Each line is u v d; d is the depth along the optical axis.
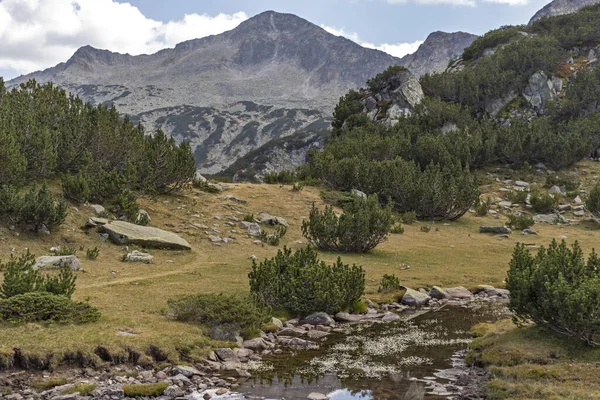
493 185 55.69
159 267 25.08
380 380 12.25
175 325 15.47
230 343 14.89
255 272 20.00
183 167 38.38
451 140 60.84
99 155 36.06
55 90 40.22
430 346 15.60
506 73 77.44
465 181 45.03
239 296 18.06
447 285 25.52
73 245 26.05
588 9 103.69
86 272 22.50
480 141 60.38
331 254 31.12
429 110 71.06
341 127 77.88
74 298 17.98
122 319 15.55
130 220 30.97
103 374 12.00
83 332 13.70
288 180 53.56
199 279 22.77
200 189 42.88
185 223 33.59
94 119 37.59
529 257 15.98
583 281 13.65
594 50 84.50
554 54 81.00
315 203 43.69
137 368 12.52
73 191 30.72
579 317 12.58
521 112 73.81
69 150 34.06
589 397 9.80
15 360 11.89
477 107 77.25
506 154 60.28
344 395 11.16
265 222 36.78
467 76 78.25
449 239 38.38
